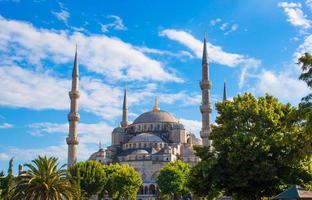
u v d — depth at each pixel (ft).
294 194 167.12
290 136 174.70
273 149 220.84
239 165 220.43
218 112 246.68
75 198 264.52
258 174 217.56
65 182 256.73
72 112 596.70
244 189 231.30
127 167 554.87
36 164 253.44
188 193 570.87
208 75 569.23
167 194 543.39
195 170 236.84
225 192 238.48
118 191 522.47
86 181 477.36
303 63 162.30
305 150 170.09
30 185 243.81
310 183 215.51
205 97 562.25
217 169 226.99
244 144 217.97
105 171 533.14
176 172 533.55
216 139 230.68
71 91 603.26
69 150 585.63
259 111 230.89
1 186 360.28
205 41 587.27
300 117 161.89
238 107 235.40
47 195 243.81
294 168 217.97
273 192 225.35
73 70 613.52
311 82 160.66
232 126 230.48
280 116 230.27
